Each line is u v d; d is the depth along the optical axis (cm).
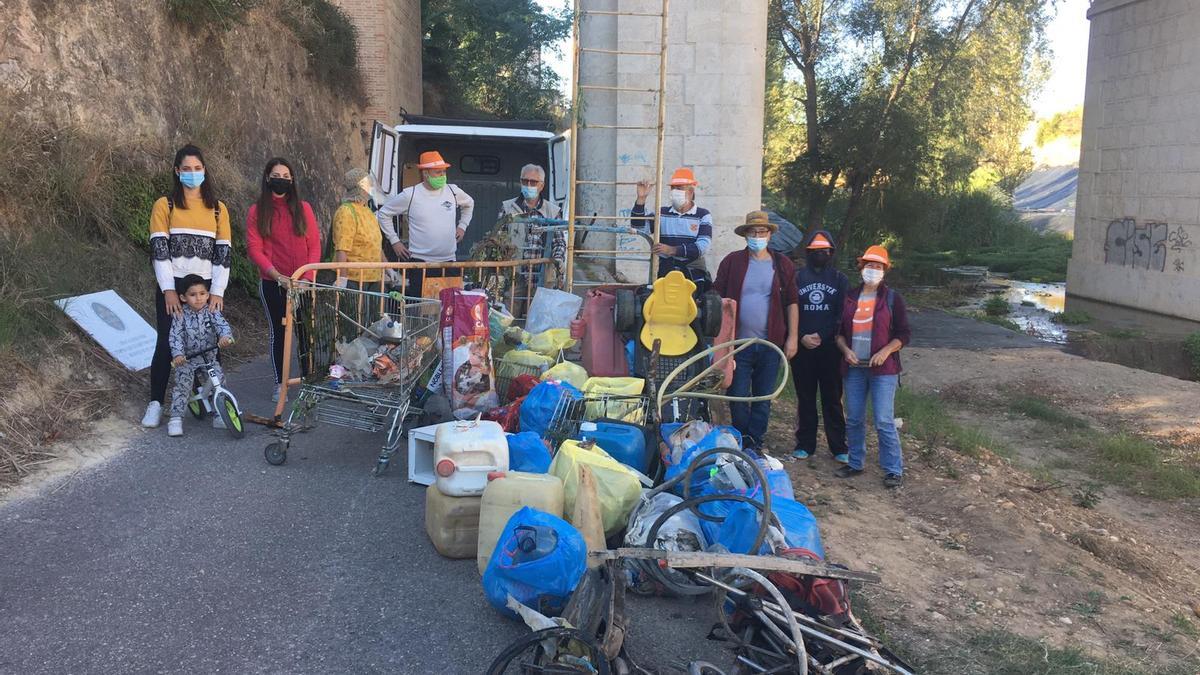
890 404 704
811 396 759
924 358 1573
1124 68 2552
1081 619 509
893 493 702
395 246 807
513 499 439
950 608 501
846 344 708
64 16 876
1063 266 3647
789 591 385
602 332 689
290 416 588
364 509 526
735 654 393
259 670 365
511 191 1158
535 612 371
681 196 763
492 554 417
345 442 643
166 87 1049
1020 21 2719
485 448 468
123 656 367
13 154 741
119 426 620
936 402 1268
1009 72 2867
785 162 3300
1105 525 772
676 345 647
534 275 889
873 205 3133
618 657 339
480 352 614
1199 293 2206
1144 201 2464
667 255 761
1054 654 440
